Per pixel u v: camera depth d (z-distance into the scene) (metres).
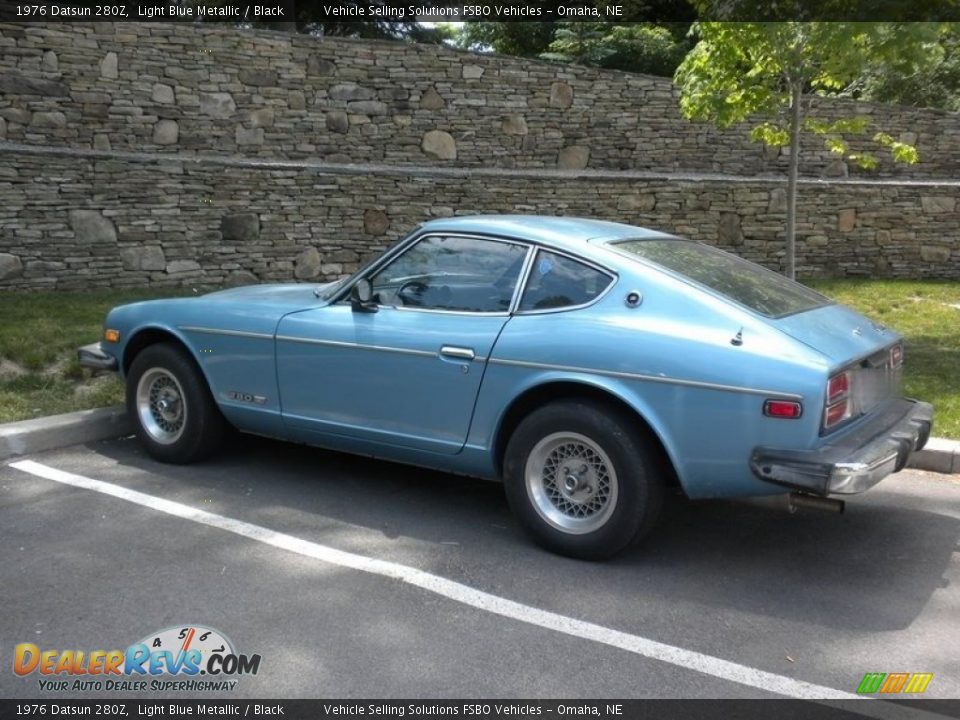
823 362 3.82
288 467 5.70
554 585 4.05
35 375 6.98
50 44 11.45
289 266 11.29
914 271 12.80
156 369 5.61
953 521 4.93
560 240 4.51
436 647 3.47
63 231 10.06
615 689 3.20
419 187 11.73
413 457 4.80
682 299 4.14
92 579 4.01
